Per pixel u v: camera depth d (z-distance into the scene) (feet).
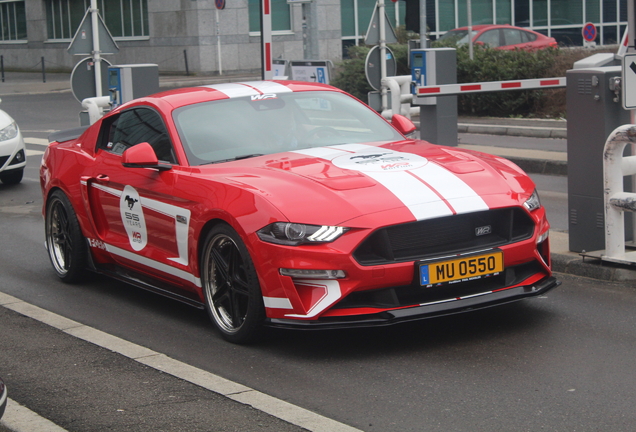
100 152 20.88
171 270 17.72
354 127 19.56
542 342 15.51
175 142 18.10
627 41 25.89
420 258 14.75
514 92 56.24
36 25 131.34
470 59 58.29
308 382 14.01
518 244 15.48
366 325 14.46
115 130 20.77
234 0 107.04
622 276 19.25
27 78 114.62
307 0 52.47
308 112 19.56
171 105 19.13
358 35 116.26
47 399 13.53
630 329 16.06
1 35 140.67
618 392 13.01
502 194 15.70
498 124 51.70
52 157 22.61
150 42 111.96
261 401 13.10
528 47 60.49
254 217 15.08
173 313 18.74
